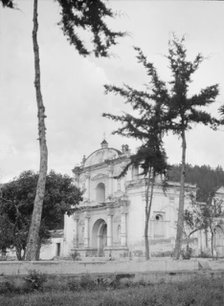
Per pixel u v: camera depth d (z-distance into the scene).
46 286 14.12
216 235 53.47
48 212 35.62
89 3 18.55
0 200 33.03
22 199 33.91
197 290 12.98
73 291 13.90
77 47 19.73
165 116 25.50
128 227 54.84
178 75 25.08
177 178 56.78
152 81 26.52
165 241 51.69
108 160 60.16
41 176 17.81
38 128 18.48
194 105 25.03
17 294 13.02
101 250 61.38
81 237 63.91
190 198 52.34
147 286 15.60
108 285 15.70
